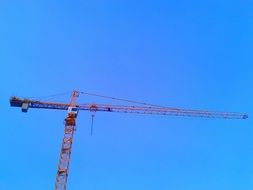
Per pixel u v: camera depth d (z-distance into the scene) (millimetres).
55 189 91938
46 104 108562
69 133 102312
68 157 97812
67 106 109312
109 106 111562
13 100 107438
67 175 94250
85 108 110312
